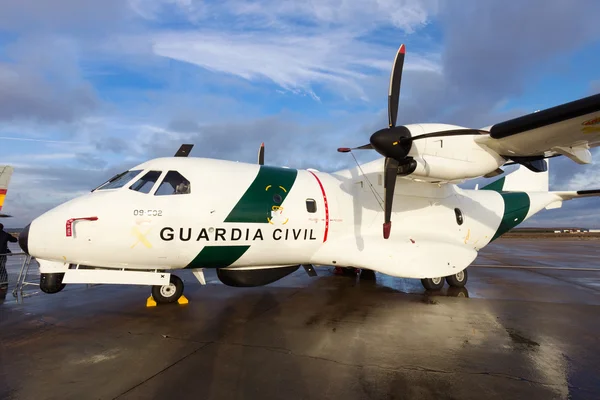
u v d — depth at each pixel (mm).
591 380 3396
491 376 3480
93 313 5922
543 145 6770
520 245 26875
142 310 6137
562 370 3619
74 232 5512
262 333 4848
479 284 8805
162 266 6137
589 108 5332
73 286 8508
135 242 5707
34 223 5664
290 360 3889
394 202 8039
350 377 3461
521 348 4246
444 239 8375
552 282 9102
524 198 10367
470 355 4023
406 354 4062
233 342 4480
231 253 6387
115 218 5637
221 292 7738
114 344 4422
